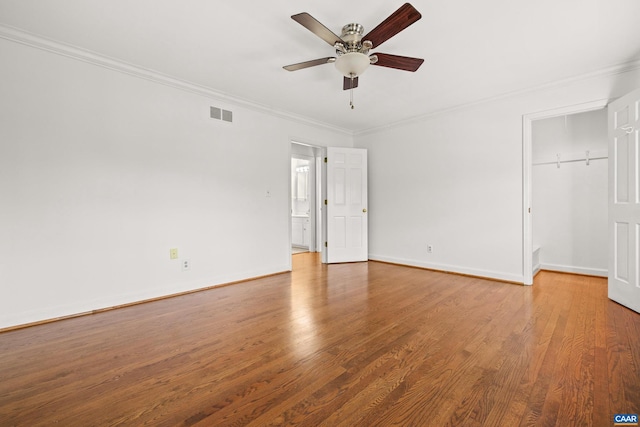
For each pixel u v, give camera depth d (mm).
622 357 1781
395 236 4785
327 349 1933
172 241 3172
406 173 4605
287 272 4266
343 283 3617
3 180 2270
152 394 1478
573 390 1472
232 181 3684
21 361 1804
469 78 3096
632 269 2574
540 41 2402
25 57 2350
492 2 1931
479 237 3830
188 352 1907
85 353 1901
